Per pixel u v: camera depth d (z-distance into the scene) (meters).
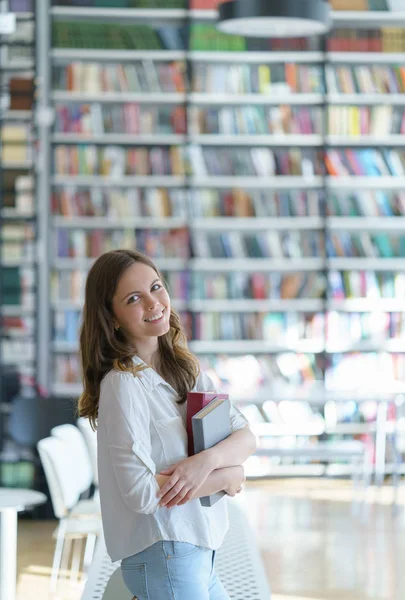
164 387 2.59
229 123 9.29
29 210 8.29
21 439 7.23
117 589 2.64
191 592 2.43
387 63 9.55
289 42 9.38
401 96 9.38
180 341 2.71
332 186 9.37
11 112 8.30
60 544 5.73
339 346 9.34
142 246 9.20
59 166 9.07
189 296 9.29
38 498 4.41
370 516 7.81
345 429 9.31
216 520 2.54
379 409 8.73
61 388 8.98
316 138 9.34
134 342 2.60
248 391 8.07
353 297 9.38
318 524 7.54
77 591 5.77
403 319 9.41
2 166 8.30
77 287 9.07
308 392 8.02
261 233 9.39
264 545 6.88
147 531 2.41
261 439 9.34
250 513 7.93
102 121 9.15
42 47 8.90
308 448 7.84
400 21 9.59
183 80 9.21
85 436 6.00
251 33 7.58
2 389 8.27
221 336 9.33
